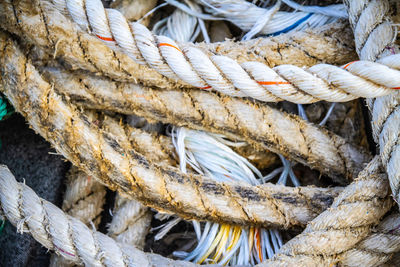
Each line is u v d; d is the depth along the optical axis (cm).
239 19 62
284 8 63
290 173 61
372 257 52
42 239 53
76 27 54
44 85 54
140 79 55
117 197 60
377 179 53
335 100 48
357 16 54
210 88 51
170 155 59
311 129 57
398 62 46
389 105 51
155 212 60
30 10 54
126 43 49
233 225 57
